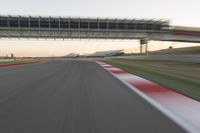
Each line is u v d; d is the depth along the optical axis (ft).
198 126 15.60
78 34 214.07
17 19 202.90
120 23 213.46
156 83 37.65
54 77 48.11
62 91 29.91
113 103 22.70
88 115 18.24
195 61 88.28
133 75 51.78
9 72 62.23
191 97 25.76
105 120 16.89
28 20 204.33
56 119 17.13
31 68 81.76
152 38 222.07
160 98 25.18
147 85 35.40
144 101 23.70
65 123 16.16
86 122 16.40
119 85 35.78
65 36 213.25
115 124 15.96
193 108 20.66
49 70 70.33
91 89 31.65
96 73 58.39
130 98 25.26
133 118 17.43
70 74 55.57
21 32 207.00
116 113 18.88
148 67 77.25
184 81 39.42
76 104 22.20
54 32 210.59
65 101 23.58
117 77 47.91
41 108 20.57
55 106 21.31
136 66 83.56
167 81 39.68
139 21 214.69
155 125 15.78
